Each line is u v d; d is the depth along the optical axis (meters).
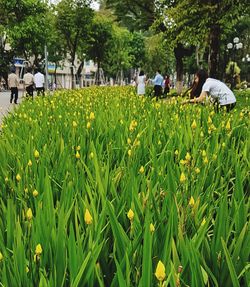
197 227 2.15
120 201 2.39
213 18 17.17
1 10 38.84
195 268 1.65
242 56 52.34
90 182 2.80
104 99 10.10
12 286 1.68
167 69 72.81
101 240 2.02
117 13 33.75
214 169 3.26
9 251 2.00
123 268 1.76
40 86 20.55
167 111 6.58
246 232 2.00
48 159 3.37
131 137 4.10
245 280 1.79
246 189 3.27
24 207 2.50
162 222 2.10
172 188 2.53
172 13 18.34
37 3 39.69
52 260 1.84
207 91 8.00
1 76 47.88
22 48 43.34
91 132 4.44
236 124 4.93
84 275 1.70
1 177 3.07
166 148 3.79
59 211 2.15
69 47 47.09
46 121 5.34
